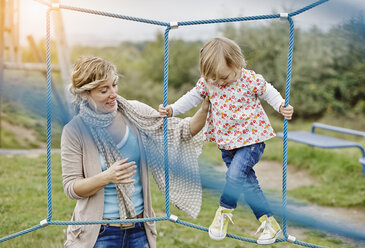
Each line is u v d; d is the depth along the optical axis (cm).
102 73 245
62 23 780
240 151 273
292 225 473
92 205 255
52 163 522
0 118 814
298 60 1046
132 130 263
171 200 277
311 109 1028
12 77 836
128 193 258
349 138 913
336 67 1041
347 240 446
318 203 554
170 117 278
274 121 991
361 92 1028
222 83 269
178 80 1173
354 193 595
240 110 272
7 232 454
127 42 1275
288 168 719
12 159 690
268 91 272
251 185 273
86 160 255
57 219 482
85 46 1254
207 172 365
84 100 254
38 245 425
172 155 275
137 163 266
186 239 443
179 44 1192
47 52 268
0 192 557
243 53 292
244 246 429
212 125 282
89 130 255
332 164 704
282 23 1059
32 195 552
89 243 254
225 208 269
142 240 267
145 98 1127
